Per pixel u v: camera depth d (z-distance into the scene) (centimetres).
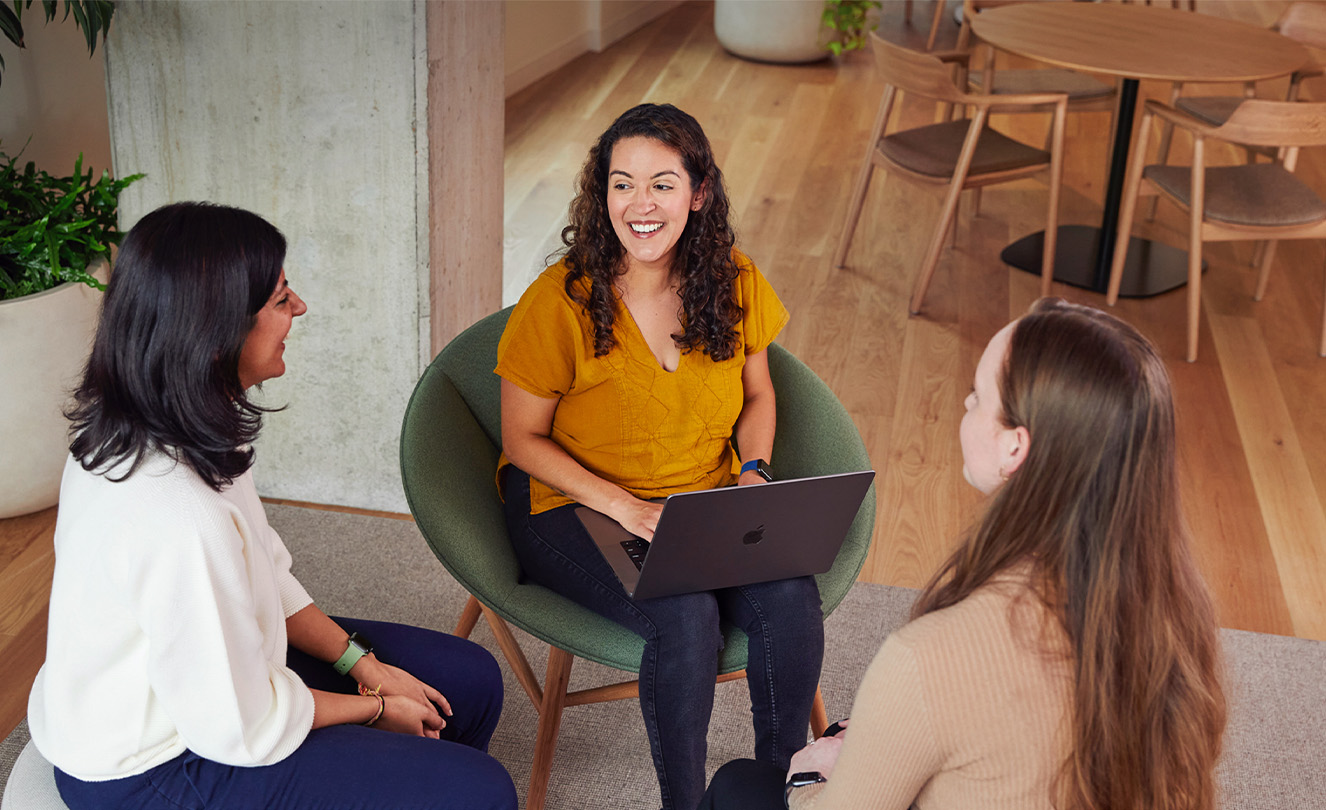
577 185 186
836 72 684
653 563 165
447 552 181
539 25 622
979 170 381
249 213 132
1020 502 104
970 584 107
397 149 245
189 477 129
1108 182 423
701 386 192
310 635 165
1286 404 351
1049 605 102
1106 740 102
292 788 139
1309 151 560
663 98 616
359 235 255
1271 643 250
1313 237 368
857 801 109
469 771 144
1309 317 407
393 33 235
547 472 186
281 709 138
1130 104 409
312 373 272
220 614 130
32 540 263
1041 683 102
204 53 243
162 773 137
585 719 224
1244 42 399
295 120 246
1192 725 105
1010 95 371
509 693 229
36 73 322
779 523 167
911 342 380
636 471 193
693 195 183
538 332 185
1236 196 369
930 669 102
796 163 535
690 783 177
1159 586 102
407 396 271
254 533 142
